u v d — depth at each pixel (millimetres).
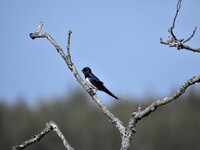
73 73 8883
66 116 58281
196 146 54094
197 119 55312
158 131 54406
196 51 8234
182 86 7523
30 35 9375
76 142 56406
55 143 49438
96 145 54719
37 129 58094
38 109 59500
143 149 53875
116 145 55188
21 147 8406
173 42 8266
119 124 8062
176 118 54781
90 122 56250
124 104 51281
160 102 7637
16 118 58500
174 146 55031
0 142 57469
